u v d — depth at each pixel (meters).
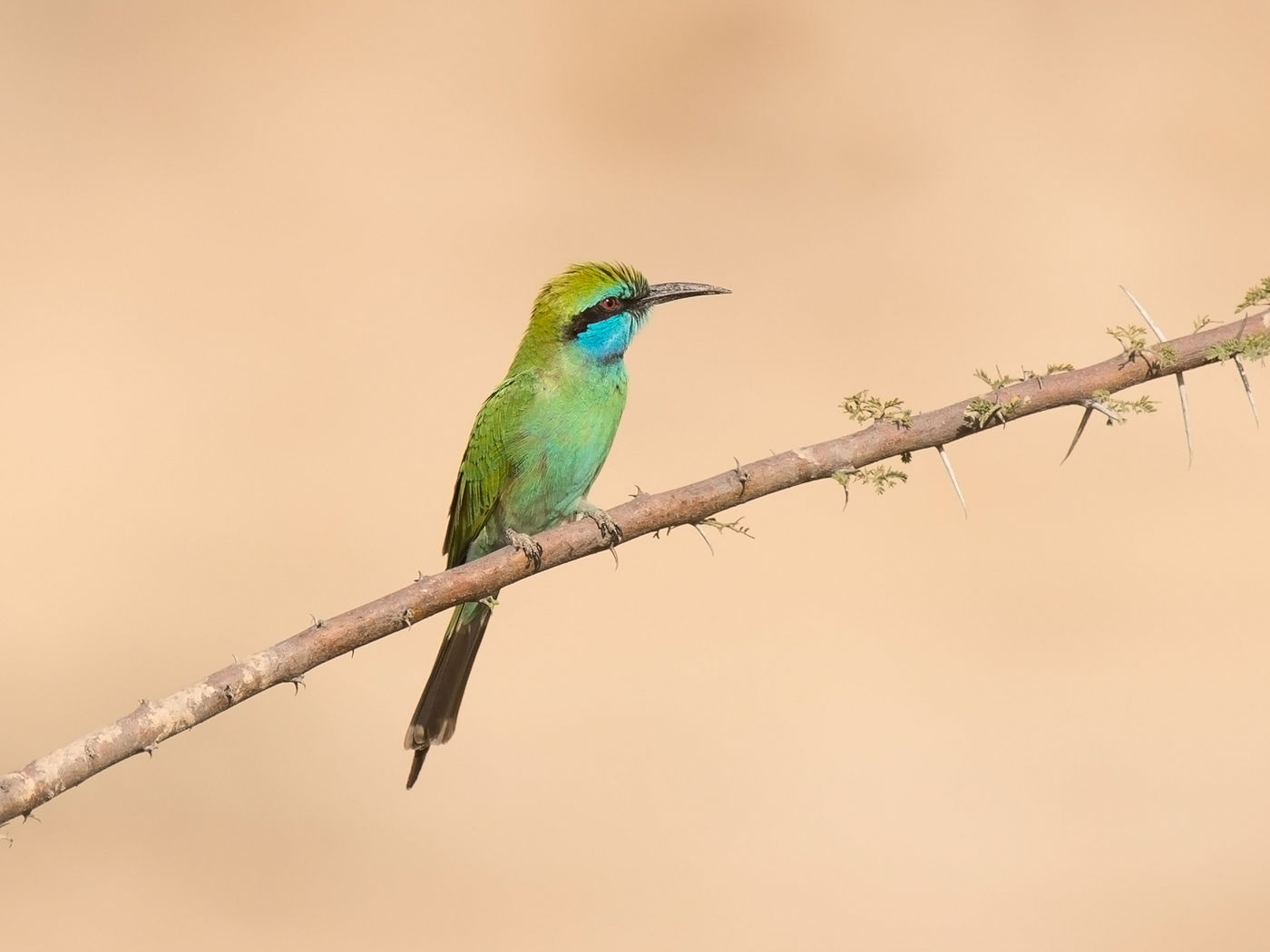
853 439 7.27
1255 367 20.58
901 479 7.23
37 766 5.84
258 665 6.42
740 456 19.39
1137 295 22.00
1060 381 7.16
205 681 6.29
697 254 23.69
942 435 7.21
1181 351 7.09
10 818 5.77
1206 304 21.62
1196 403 20.42
